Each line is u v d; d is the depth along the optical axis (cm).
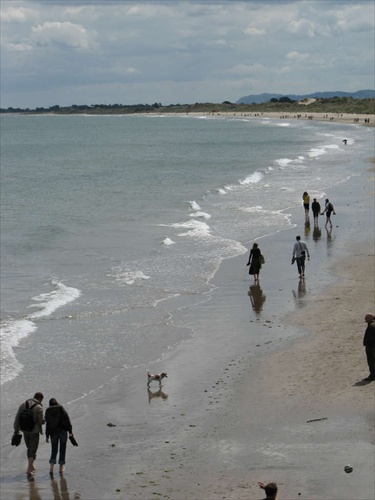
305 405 1975
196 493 1527
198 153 13625
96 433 1877
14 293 3306
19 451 1798
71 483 1612
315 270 3669
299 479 1560
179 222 5347
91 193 7425
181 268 3809
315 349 2467
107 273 3722
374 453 1666
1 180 9044
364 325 2716
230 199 6569
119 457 1733
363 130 19725
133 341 2622
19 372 2302
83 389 2177
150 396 2117
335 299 3112
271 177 8331
